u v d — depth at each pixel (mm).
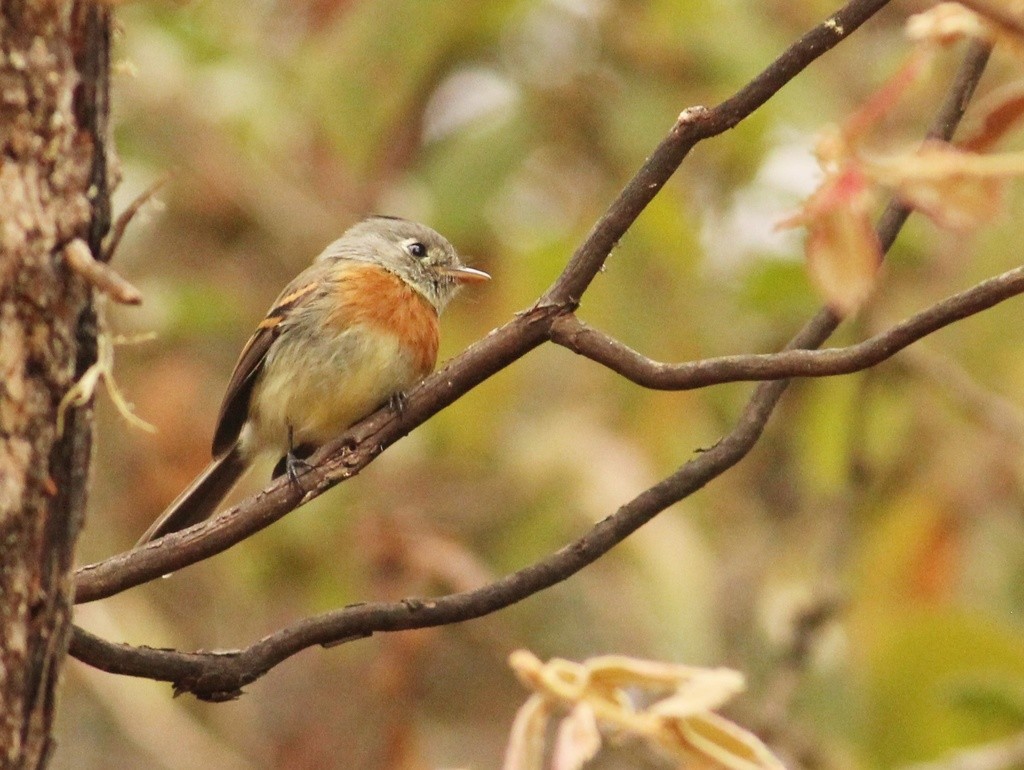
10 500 3984
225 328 12320
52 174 4023
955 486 11992
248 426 10234
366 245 10484
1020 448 11430
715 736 4582
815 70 11977
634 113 11477
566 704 4660
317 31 11180
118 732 12664
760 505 13211
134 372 11945
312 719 12555
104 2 3912
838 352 5164
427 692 12906
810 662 11164
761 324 11781
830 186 4152
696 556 11398
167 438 11578
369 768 12047
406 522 11188
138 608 11688
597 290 11156
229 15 12203
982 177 4090
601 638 12359
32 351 4020
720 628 12016
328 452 6016
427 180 12047
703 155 11867
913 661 10953
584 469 11750
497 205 11953
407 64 10844
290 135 12453
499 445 12172
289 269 13016
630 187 5410
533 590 5676
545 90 11828
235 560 12070
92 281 3977
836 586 10703
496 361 5758
